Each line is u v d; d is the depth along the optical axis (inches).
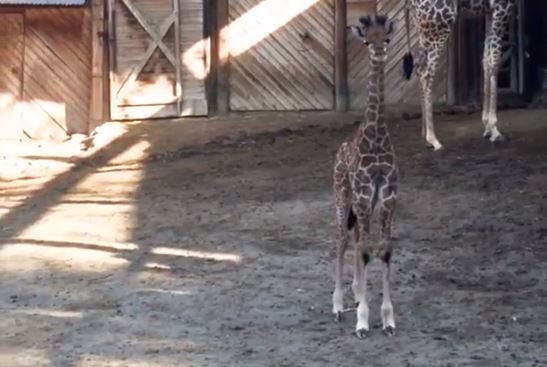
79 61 725.9
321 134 663.1
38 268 404.2
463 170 534.6
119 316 341.4
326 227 458.6
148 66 717.9
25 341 317.1
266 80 723.4
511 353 297.1
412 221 458.9
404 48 714.2
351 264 396.8
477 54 713.6
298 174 561.6
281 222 470.0
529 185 501.0
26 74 725.3
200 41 716.0
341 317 331.3
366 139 303.0
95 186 571.2
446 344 305.9
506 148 574.6
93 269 401.1
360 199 304.3
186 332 322.7
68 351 305.9
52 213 505.7
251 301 355.3
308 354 299.4
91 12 718.5
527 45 703.7
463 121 661.3
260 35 720.3
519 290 362.6
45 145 693.3
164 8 714.8
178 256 419.2
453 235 436.1
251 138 661.9
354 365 289.4
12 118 724.7
